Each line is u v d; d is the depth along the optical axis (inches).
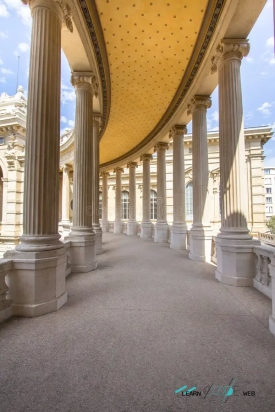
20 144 704.4
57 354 105.3
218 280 228.8
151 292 192.1
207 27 254.8
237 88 237.9
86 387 84.8
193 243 339.9
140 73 349.1
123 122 528.7
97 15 245.0
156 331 126.9
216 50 254.5
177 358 102.6
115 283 218.1
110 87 383.6
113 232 889.5
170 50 300.2
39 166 161.8
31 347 111.1
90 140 299.1
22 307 146.3
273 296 129.1
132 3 233.6
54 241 165.3
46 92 165.3
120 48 296.7
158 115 491.5
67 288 202.2
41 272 151.5
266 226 776.9
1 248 651.5
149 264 306.8
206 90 350.0
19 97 733.3
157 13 246.1
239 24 227.5
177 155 469.4
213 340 118.0
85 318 143.2
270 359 102.5
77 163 291.7
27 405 76.5
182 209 463.5
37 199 160.4
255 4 208.7
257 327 132.5
